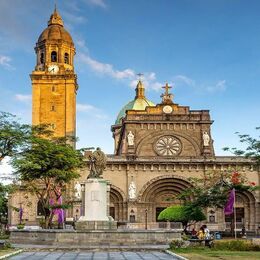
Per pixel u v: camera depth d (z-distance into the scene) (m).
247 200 80.88
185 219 64.62
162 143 83.75
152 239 36.41
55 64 88.31
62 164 57.53
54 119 86.06
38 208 79.88
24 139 47.00
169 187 81.88
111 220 37.94
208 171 76.88
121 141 88.38
